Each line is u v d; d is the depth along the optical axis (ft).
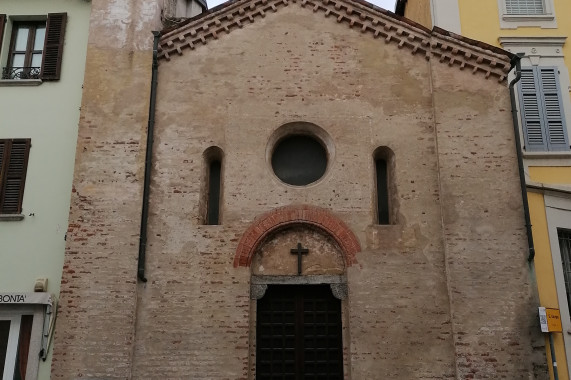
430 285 44.91
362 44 51.26
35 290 46.21
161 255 45.57
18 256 47.65
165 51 50.70
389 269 45.32
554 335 45.60
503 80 49.39
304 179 49.55
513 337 43.11
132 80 49.37
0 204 49.14
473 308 43.73
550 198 49.75
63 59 53.42
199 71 50.44
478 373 42.37
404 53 50.93
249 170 47.78
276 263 46.52
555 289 47.16
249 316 44.75
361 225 46.44
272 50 51.11
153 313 44.29
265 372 44.88
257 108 49.49
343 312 45.37
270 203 47.03
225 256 45.65
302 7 52.39
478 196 46.37
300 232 47.24
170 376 43.01
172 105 49.47
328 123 49.16
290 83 50.24
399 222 46.52
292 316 46.24
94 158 47.19
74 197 46.19
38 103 52.03
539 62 54.75
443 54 49.98
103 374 42.27
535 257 47.65
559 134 52.42
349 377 43.91
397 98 49.73
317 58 50.90
